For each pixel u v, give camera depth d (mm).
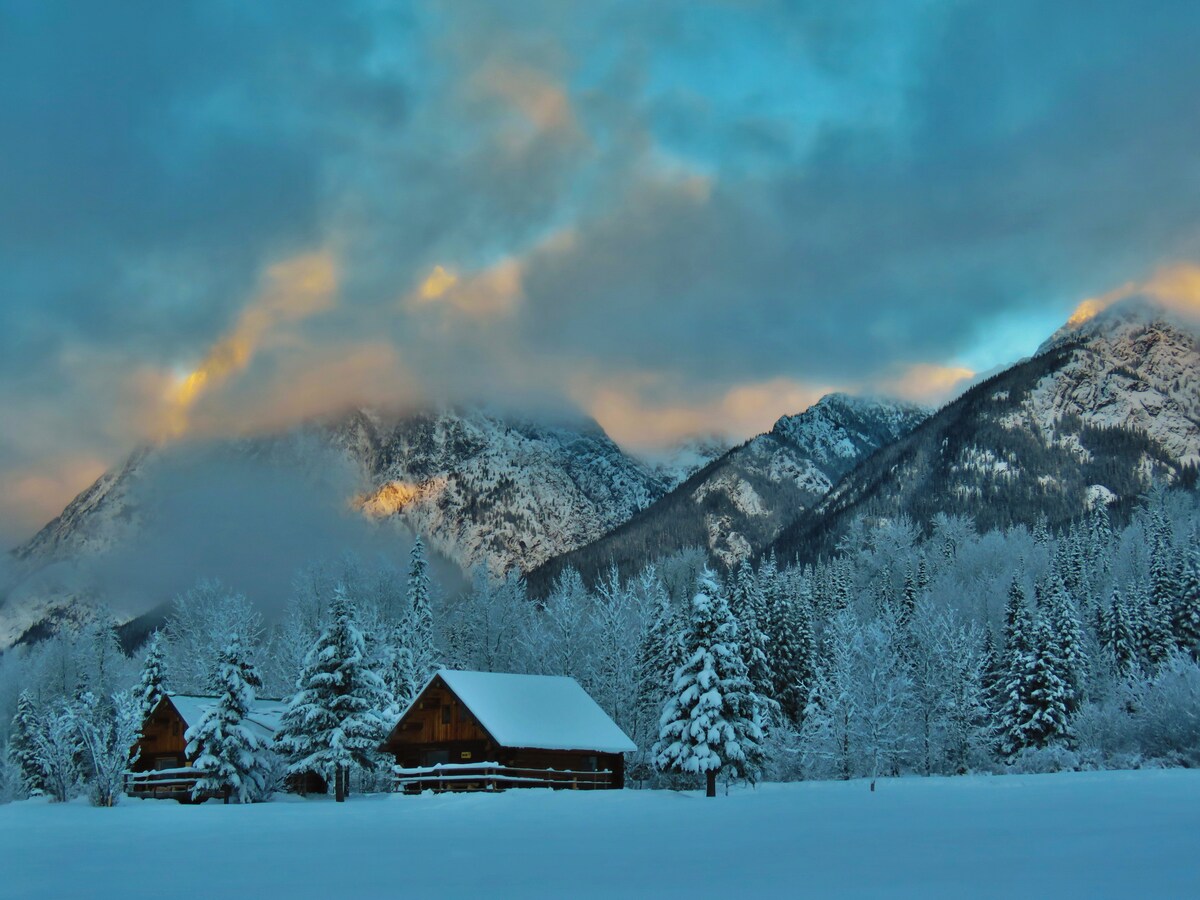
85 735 53438
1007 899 15508
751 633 83250
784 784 66688
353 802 54000
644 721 84000
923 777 64750
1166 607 99625
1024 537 170375
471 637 103750
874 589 145625
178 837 30719
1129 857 20156
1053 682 76875
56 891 19047
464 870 21172
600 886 18406
